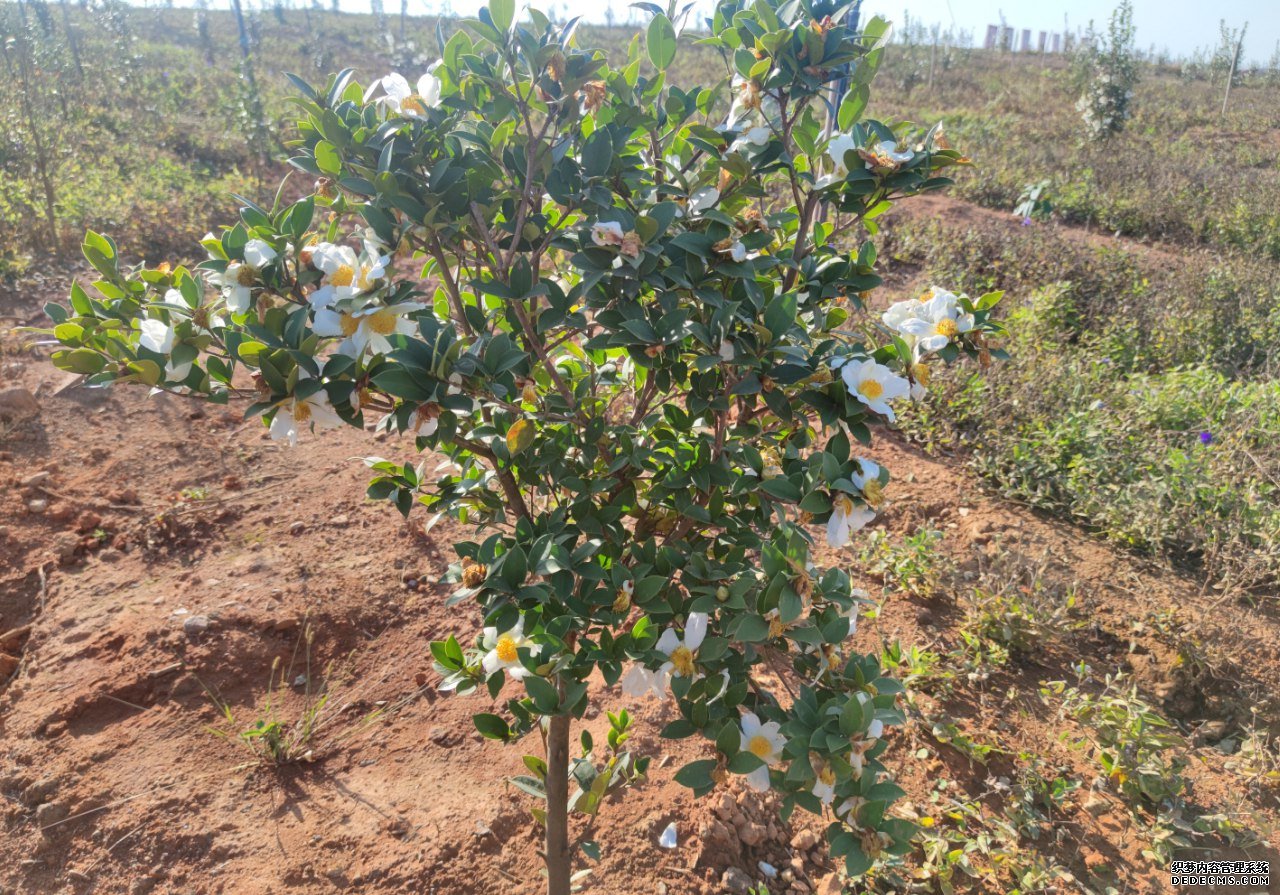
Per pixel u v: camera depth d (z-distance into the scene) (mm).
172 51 18578
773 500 1800
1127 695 2973
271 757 2592
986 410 4691
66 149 8375
